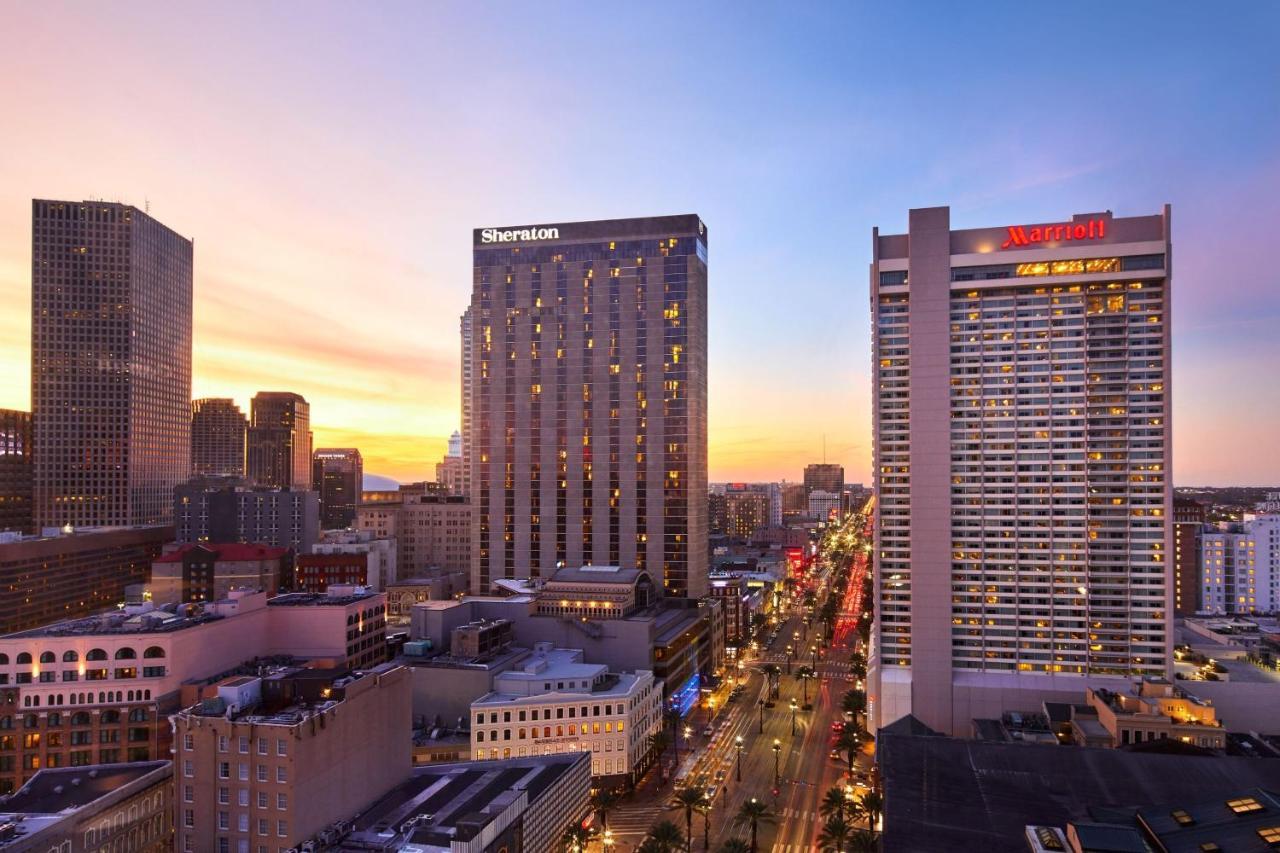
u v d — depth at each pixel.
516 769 130.00
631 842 141.88
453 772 129.25
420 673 180.12
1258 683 175.75
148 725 148.00
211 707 104.88
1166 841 87.56
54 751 146.62
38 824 94.06
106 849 99.31
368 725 115.12
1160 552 191.62
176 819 103.38
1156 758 113.56
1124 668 191.62
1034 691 188.12
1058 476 196.50
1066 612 194.62
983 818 97.38
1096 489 195.00
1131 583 192.50
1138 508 193.12
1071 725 165.38
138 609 185.25
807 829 147.88
